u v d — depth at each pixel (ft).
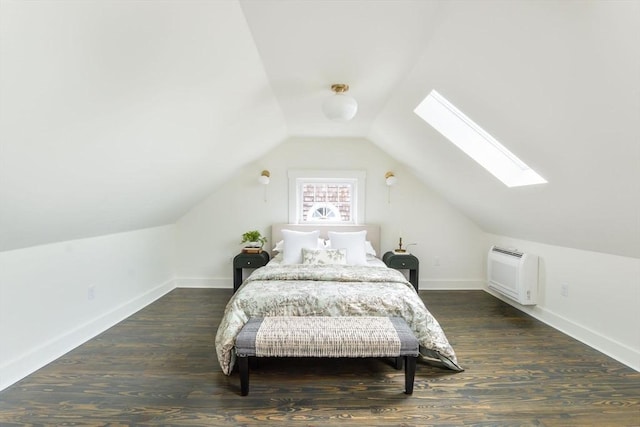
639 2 3.32
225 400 6.37
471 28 5.13
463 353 8.38
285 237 13.05
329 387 6.84
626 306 7.89
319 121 11.92
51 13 3.32
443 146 9.89
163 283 13.87
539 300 10.98
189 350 8.53
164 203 11.32
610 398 6.44
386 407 6.18
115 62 4.43
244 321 7.63
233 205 14.89
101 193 7.48
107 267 10.21
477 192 11.22
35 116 4.31
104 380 7.06
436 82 7.23
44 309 7.87
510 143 7.29
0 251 6.82
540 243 10.98
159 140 7.11
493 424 5.71
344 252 12.23
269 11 5.23
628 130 4.79
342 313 7.91
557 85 5.01
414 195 14.90
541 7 4.05
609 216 6.92
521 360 8.01
